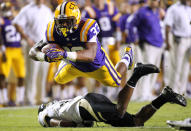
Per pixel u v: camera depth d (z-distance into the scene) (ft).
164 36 106.22
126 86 51.98
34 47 53.52
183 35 102.17
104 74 58.08
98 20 104.27
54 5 107.45
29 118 74.23
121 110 51.34
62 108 52.60
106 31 104.88
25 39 101.14
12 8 104.53
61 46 53.72
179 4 102.22
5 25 103.40
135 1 108.88
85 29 51.96
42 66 103.14
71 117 51.90
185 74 104.78
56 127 52.54
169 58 104.27
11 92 107.86
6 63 104.22
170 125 46.96
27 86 103.04
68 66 58.70
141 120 52.90
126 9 111.24
